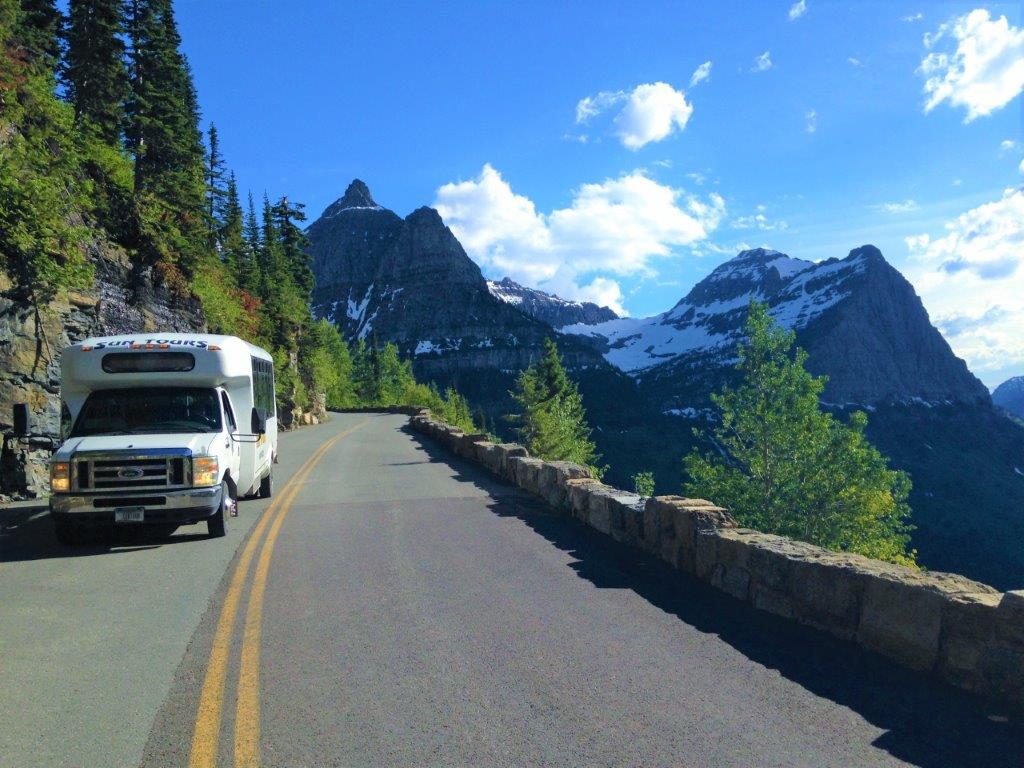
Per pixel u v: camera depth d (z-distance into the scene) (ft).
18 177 51.01
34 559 30.32
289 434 128.88
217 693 15.96
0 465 47.26
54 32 99.25
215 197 195.11
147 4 105.29
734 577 22.95
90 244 71.72
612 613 21.43
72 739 13.80
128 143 104.88
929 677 15.84
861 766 12.21
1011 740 12.93
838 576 18.65
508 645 18.80
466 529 35.83
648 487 147.02
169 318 88.63
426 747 13.24
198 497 31.73
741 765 12.34
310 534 35.24
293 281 237.66
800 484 127.85
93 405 35.35
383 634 19.89
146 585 25.77
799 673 16.38
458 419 272.10
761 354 132.77
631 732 13.69
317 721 14.44
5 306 48.49
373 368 440.04
